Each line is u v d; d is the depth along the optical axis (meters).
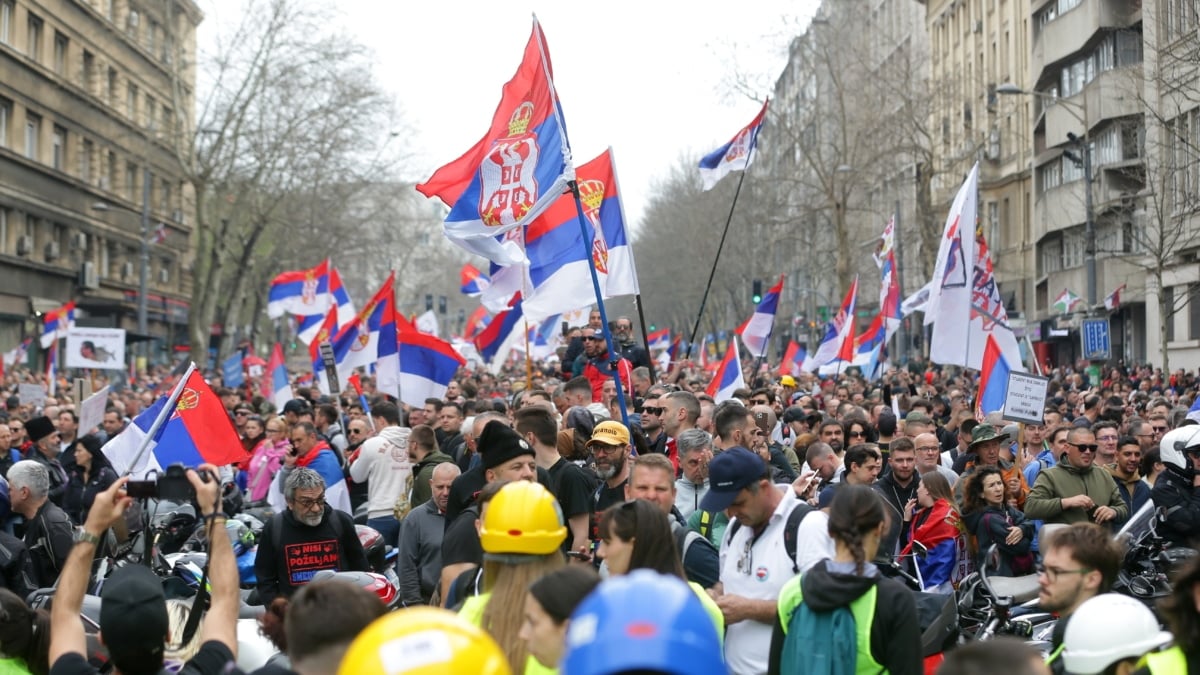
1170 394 24.34
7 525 10.84
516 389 21.95
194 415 9.41
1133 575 9.15
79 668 5.04
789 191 60.56
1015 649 3.73
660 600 2.52
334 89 51.84
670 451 11.34
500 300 14.39
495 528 5.43
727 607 6.62
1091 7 45.22
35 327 53.31
